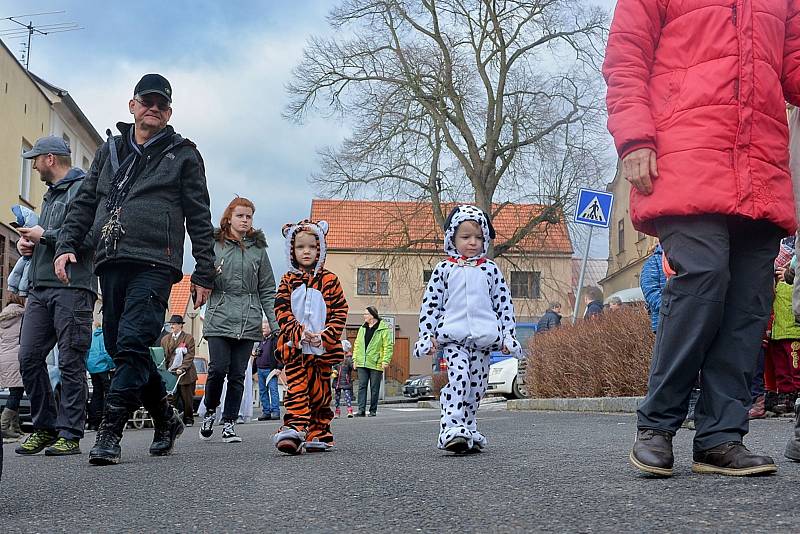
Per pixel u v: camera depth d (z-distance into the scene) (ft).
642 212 11.71
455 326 18.25
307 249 20.03
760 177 11.34
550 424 28.12
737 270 11.77
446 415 17.98
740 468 11.39
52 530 9.59
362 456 17.97
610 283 127.54
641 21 11.94
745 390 11.79
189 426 45.34
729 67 11.43
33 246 20.94
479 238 18.94
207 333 26.21
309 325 19.65
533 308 139.03
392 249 115.24
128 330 17.48
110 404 17.42
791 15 12.15
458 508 10.02
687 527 8.21
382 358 56.54
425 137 103.35
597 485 11.30
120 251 17.61
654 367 11.76
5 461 19.13
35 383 21.30
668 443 11.75
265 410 53.83
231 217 26.17
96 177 18.93
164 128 18.52
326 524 9.30
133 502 11.62
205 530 9.24
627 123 11.67
